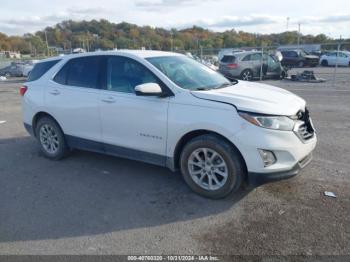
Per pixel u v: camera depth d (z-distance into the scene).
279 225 3.22
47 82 5.25
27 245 3.07
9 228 3.36
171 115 3.87
